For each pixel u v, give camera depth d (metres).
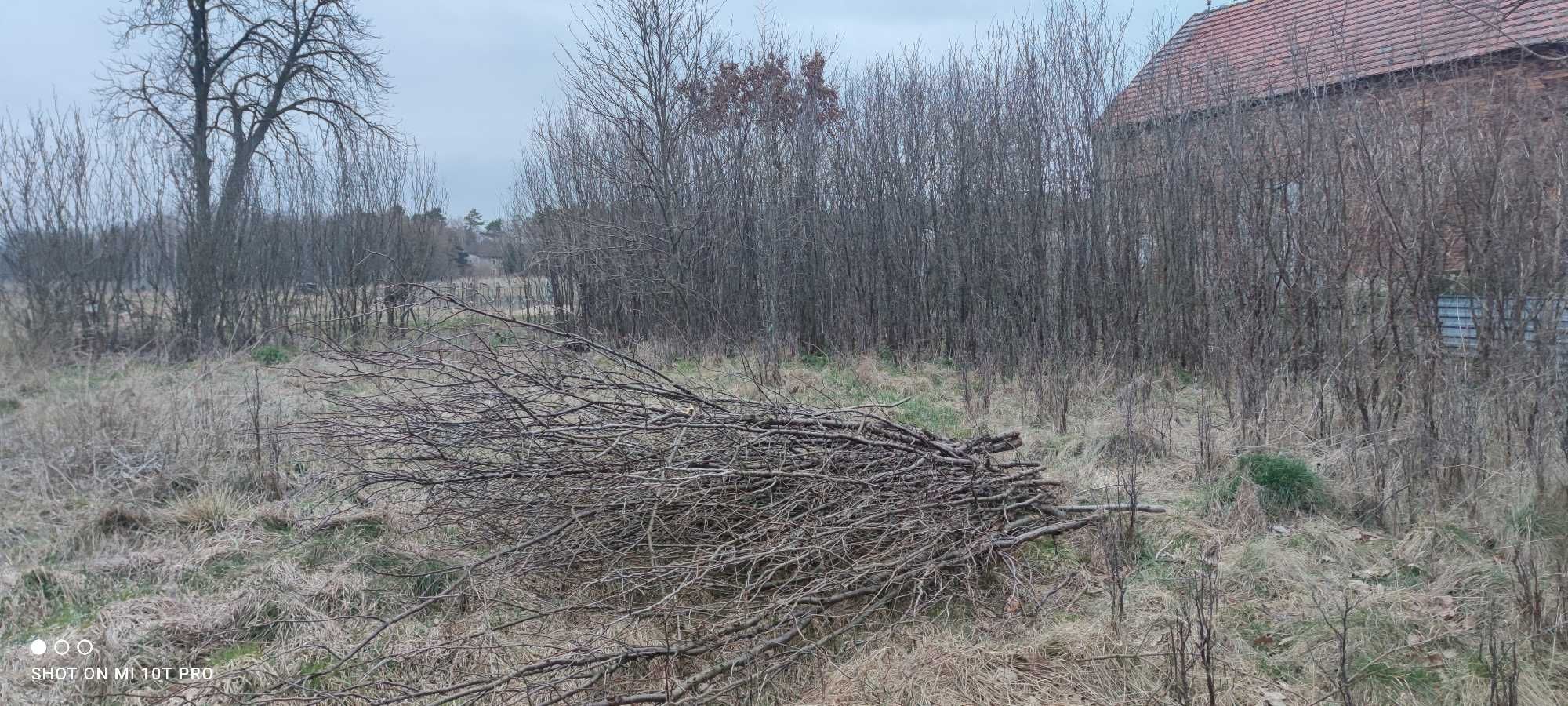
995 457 6.02
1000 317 10.23
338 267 14.30
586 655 3.16
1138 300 9.89
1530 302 4.96
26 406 6.90
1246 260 7.45
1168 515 4.75
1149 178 9.90
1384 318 5.73
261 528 4.66
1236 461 5.45
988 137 11.02
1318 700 3.01
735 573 3.64
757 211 12.88
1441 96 6.02
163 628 3.51
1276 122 7.64
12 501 4.92
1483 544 4.26
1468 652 3.30
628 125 13.45
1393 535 4.48
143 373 8.62
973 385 8.95
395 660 3.29
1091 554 4.29
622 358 4.38
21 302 11.16
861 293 12.45
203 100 15.00
